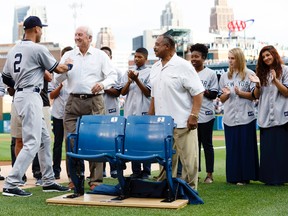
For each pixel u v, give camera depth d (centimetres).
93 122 586
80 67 686
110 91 853
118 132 569
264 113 721
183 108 588
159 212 495
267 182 721
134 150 556
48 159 668
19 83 632
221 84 764
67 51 755
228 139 748
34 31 654
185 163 590
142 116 565
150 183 566
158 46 592
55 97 833
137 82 791
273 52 711
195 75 583
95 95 689
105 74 690
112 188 594
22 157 621
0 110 3862
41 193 650
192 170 590
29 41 639
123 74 885
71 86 689
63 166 1082
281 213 489
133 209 513
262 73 720
